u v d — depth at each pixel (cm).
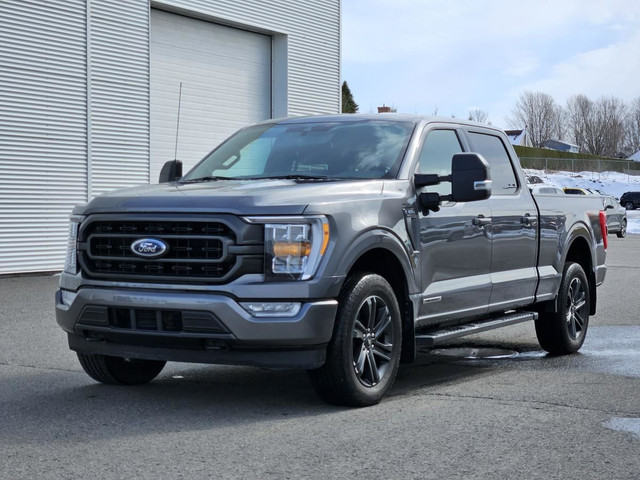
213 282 514
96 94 1711
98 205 554
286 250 514
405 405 558
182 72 1953
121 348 549
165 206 526
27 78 1588
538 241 748
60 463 426
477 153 643
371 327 555
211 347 520
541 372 697
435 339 612
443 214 625
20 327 945
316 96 2273
